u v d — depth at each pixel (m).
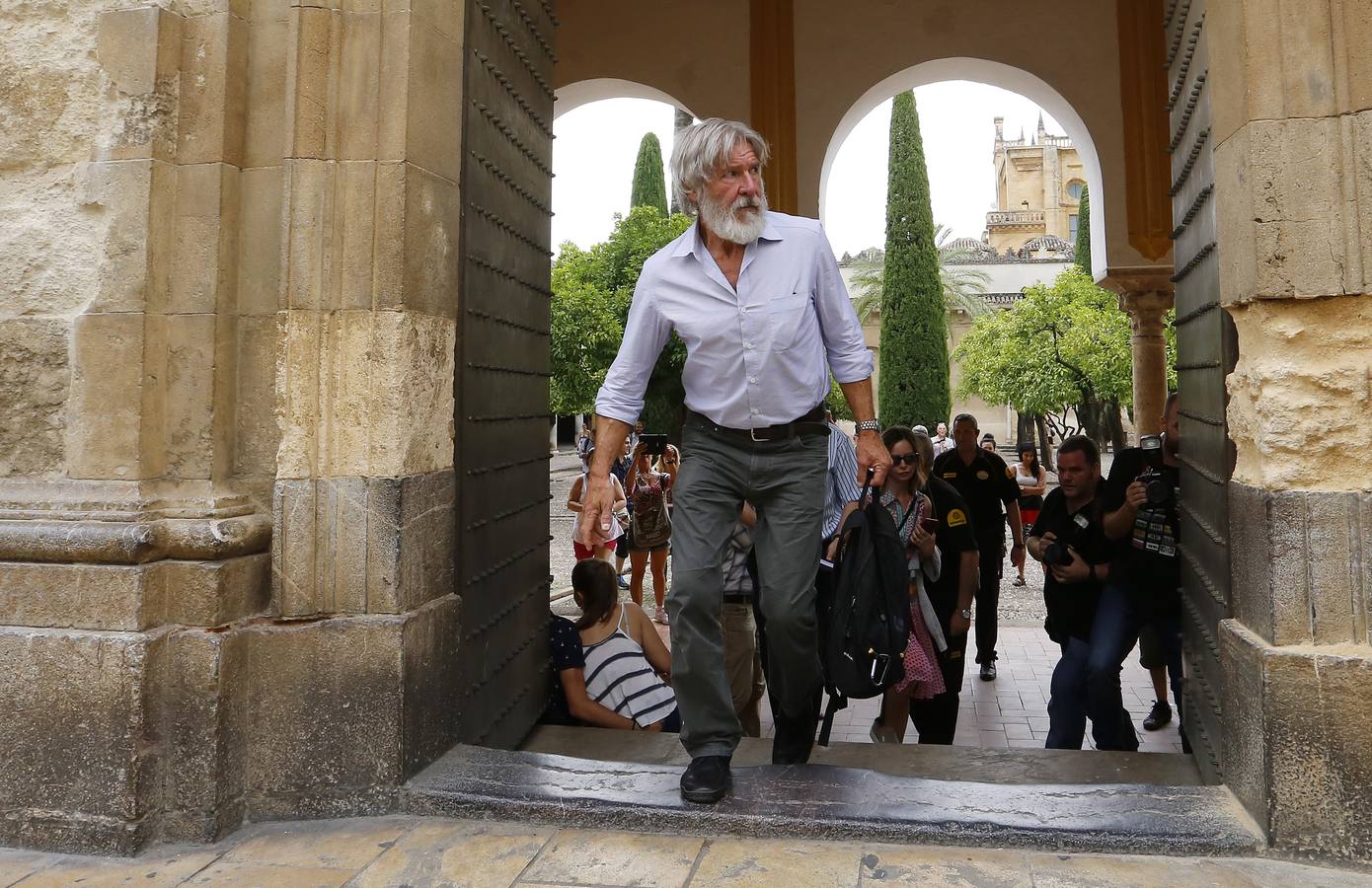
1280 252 2.63
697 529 2.83
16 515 2.96
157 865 2.72
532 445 4.34
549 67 4.57
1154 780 3.36
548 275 4.58
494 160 3.84
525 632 4.18
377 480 3.07
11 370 3.07
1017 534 7.60
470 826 2.88
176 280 3.10
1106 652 4.16
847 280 41.16
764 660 3.01
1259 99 2.64
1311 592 2.56
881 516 3.02
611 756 3.91
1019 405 28.34
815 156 8.22
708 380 2.83
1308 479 2.60
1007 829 2.63
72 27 3.09
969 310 40.38
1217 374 3.07
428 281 3.26
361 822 2.95
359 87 3.12
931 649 4.38
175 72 3.10
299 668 3.02
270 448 3.14
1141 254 8.28
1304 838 2.50
